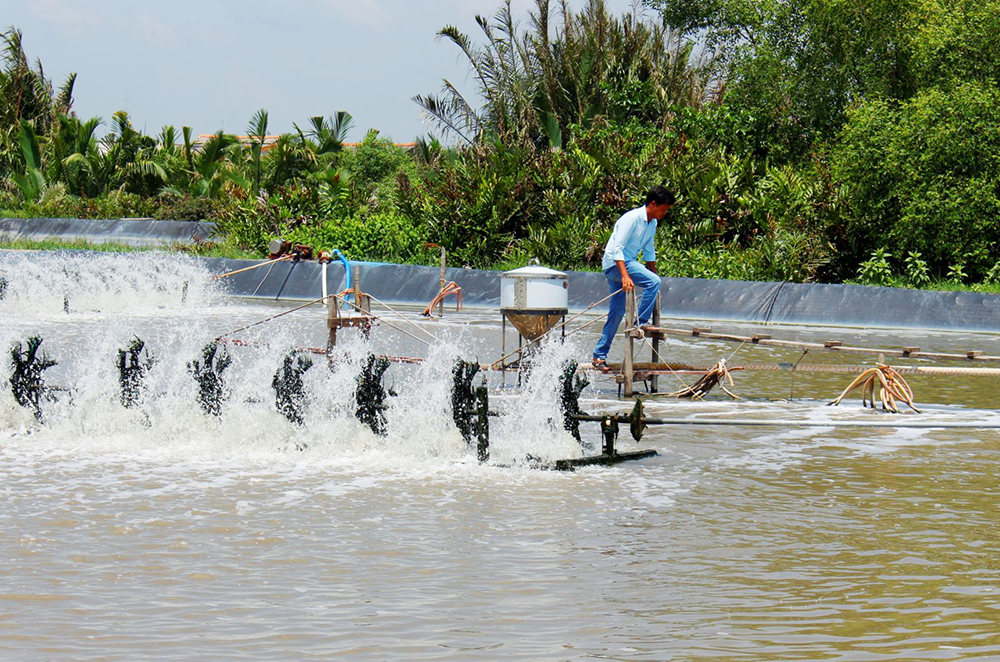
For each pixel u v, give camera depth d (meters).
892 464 8.13
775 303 20.50
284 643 4.54
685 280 21.42
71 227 37.66
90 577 5.35
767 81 28.97
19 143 46.97
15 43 50.81
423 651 4.48
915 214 21.73
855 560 5.75
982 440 9.10
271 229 29.59
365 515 6.56
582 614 4.93
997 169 21.52
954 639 4.67
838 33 27.58
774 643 4.61
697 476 7.70
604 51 35.69
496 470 7.79
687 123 28.88
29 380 9.31
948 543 6.07
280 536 6.09
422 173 34.59
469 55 36.16
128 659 4.36
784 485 7.44
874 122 22.73
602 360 11.81
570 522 6.45
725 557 5.79
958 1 24.05
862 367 10.97
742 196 24.25
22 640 4.54
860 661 4.43
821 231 23.17
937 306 19.41
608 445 8.12
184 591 5.16
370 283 24.08
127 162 47.75
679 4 36.25
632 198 24.88
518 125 35.25
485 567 5.58
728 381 12.51
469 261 26.14
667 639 4.64
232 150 47.41
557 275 11.84
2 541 5.93
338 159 47.50
